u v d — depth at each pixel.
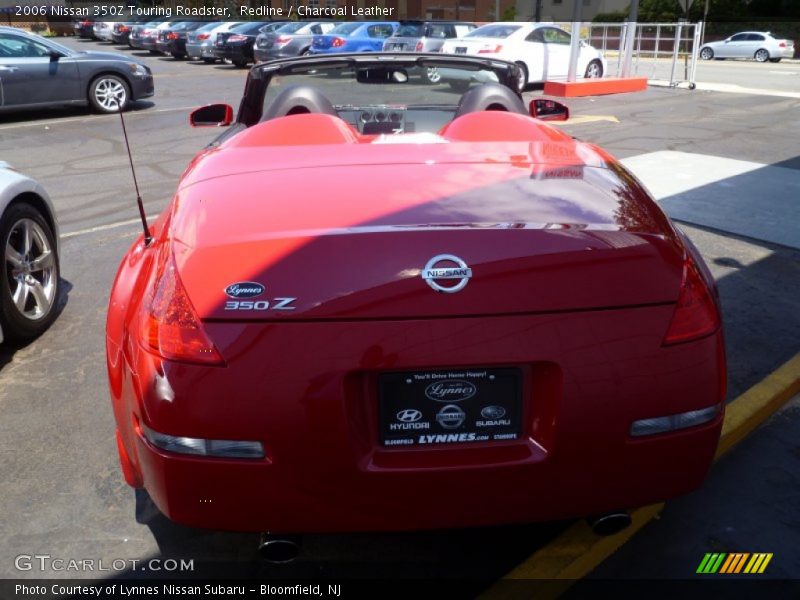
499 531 2.54
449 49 17.28
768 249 5.29
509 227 2.00
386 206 2.13
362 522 1.92
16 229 3.81
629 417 1.89
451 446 1.91
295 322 1.84
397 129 3.93
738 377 3.48
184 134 11.13
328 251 1.93
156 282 2.02
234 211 2.15
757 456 2.95
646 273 1.94
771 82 19.52
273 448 1.84
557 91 15.71
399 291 1.85
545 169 2.46
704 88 17.27
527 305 1.86
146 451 1.93
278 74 3.91
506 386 1.89
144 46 30.03
